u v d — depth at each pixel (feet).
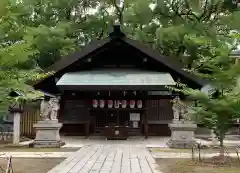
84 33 107.76
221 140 41.88
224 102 37.60
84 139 72.95
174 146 56.70
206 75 40.55
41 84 69.56
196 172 34.55
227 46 38.75
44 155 47.65
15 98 29.99
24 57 27.94
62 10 101.19
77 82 66.33
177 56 91.09
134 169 35.32
